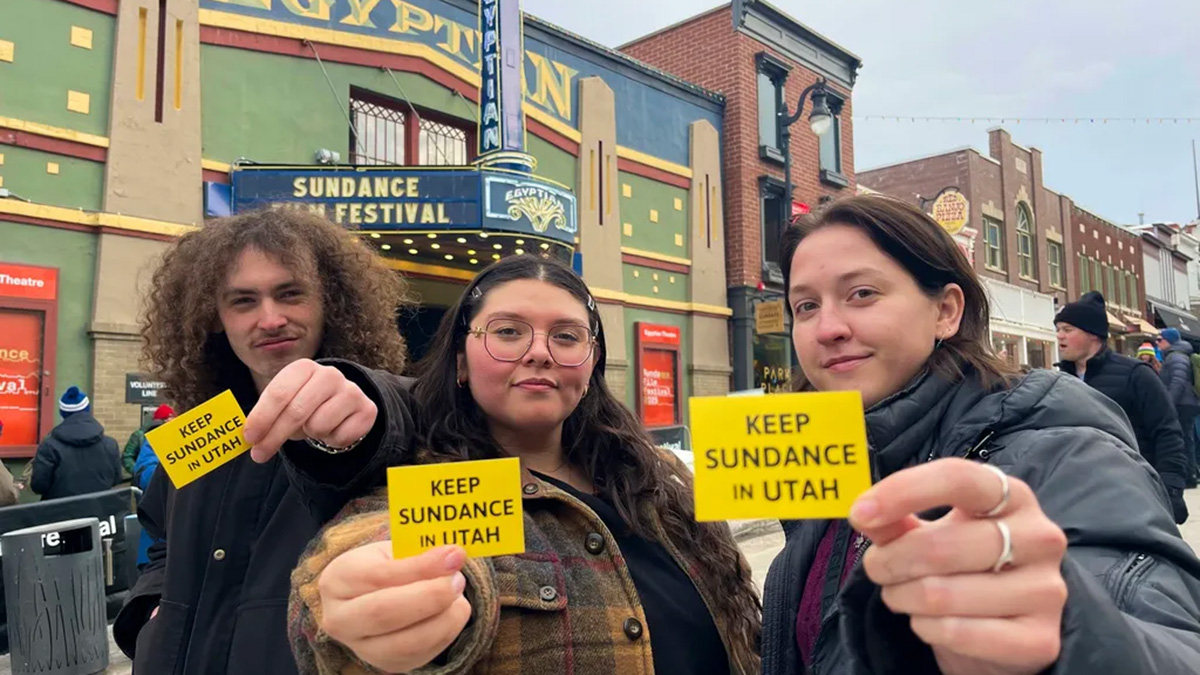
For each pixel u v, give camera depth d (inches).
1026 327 701.9
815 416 37.9
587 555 55.4
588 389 64.7
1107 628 28.8
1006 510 27.8
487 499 43.3
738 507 37.9
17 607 155.5
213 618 56.5
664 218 449.4
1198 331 1150.3
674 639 56.3
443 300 342.6
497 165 303.9
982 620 27.3
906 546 28.3
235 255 63.5
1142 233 1111.0
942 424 48.7
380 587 36.3
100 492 197.9
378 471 51.3
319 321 66.9
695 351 454.6
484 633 41.8
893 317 49.3
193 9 273.9
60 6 248.4
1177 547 37.0
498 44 310.7
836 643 47.0
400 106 334.6
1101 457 40.9
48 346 241.1
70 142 248.5
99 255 251.3
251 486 59.1
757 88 494.3
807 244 52.8
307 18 301.3
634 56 542.3
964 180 732.7
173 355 66.5
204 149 276.4
